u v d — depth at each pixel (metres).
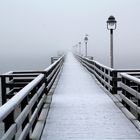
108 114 8.71
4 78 11.57
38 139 6.29
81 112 8.99
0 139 3.81
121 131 7.05
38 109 7.53
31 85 6.20
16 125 4.59
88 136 6.71
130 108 8.95
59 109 9.44
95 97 11.61
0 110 3.90
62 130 7.18
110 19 13.46
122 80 9.67
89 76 20.39
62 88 14.34
